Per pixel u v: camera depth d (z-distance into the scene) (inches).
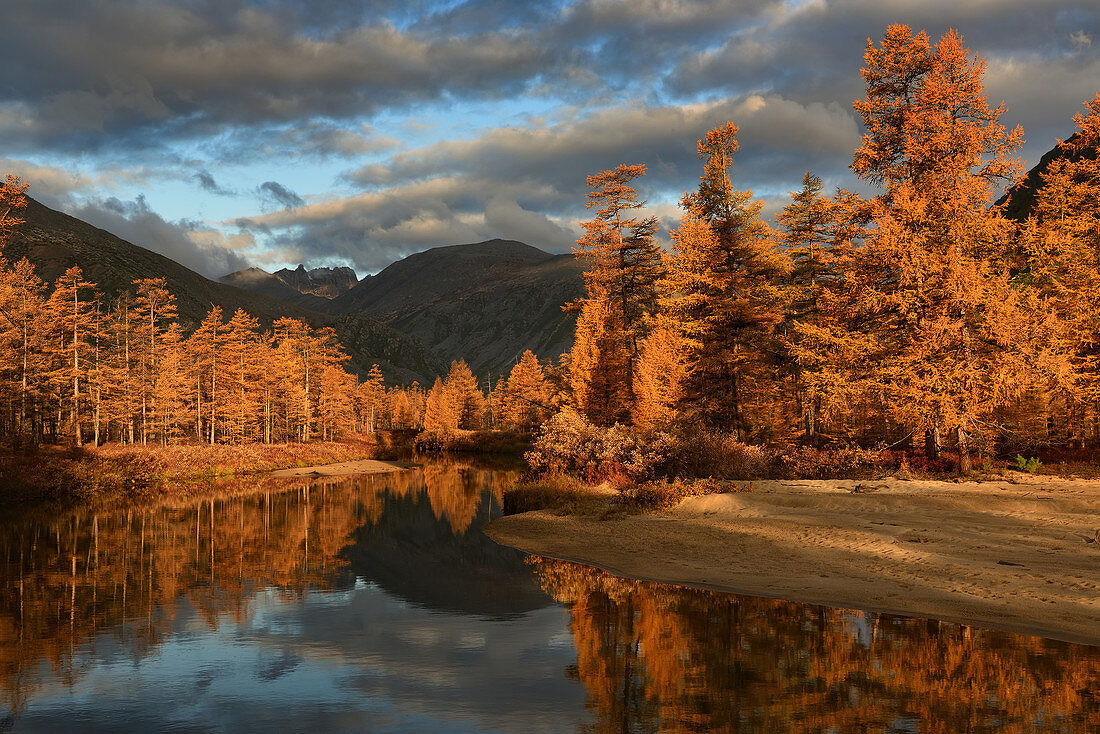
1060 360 1021.8
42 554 868.0
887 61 1285.7
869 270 1229.1
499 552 864.3
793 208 1686.8
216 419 3127.5
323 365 3735.2
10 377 2190.0
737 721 324.2
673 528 866.1
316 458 2854.3
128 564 805.9
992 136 1168.2
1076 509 746.8
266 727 329.7
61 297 2411.4
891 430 1398.9
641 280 1895.9
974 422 1080.8
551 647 463.5
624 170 1889.8
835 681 374.6
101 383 2490.2
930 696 346.9
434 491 1779.0
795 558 665.6
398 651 461.1
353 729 326.6
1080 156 1568.7
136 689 387.2
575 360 2155.5
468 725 329.1
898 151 1296.8
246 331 3193.9
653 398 1662.2
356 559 838.5
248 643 483.2
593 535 898.7
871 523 752.3
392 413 6786.4
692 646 449.1
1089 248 1289.4
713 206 1526.8
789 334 1579.7
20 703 365.1
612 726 323.0
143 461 1980.8
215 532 1074.1
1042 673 367.6
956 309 1104.2
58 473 1598.2
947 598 507.2
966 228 1137.4
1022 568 548.7
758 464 1161.4
